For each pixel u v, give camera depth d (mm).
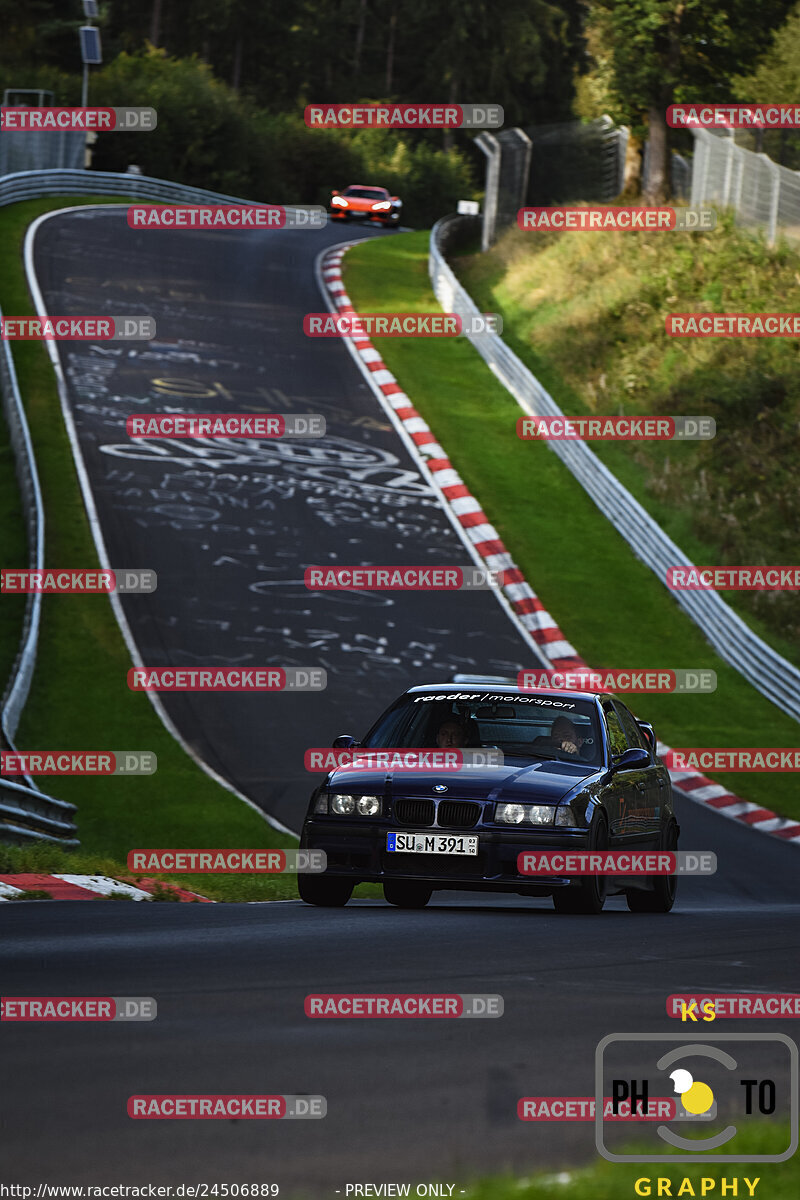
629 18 185875
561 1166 12055
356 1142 12945
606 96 196875
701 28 186250
